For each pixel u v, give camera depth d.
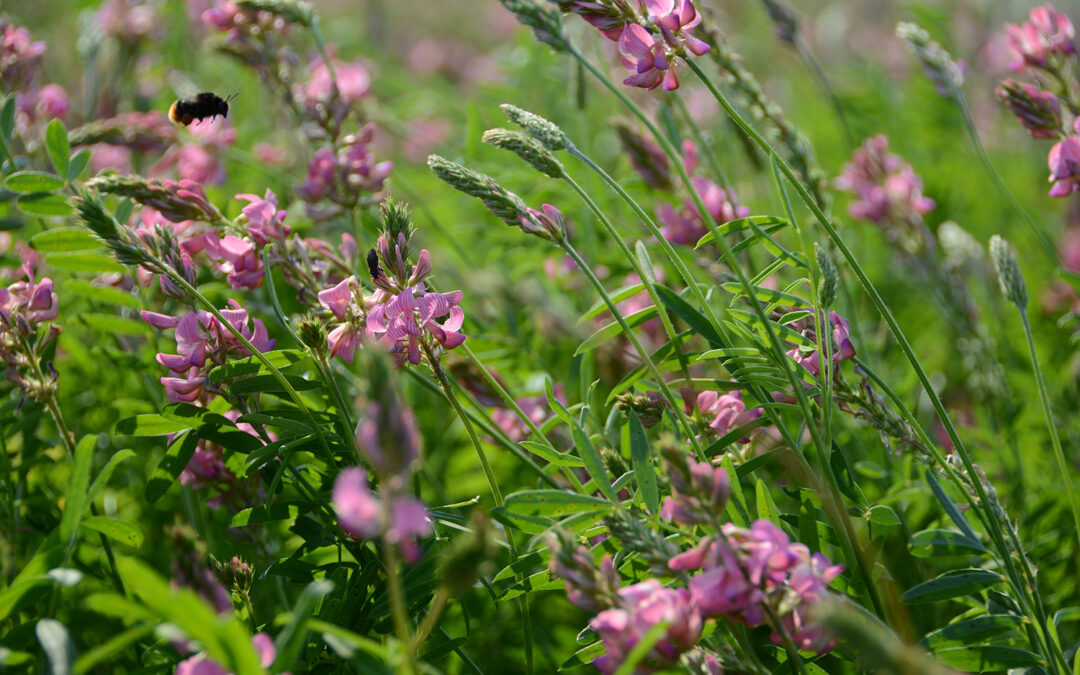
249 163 0.96
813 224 0.86
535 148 0.76
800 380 0.76
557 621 0.86
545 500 0.72
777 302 0.78
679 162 0.75
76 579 0.70
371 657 0.68
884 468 0.86
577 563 0.69
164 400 0.86
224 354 0.77
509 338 0.92
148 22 1.22
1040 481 0.86
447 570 0.67
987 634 0.73
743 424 0.78
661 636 0.68
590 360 0.87
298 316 0.79
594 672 0.82
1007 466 0.88
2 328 0.77
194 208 0.79
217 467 0.79
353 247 0.81
